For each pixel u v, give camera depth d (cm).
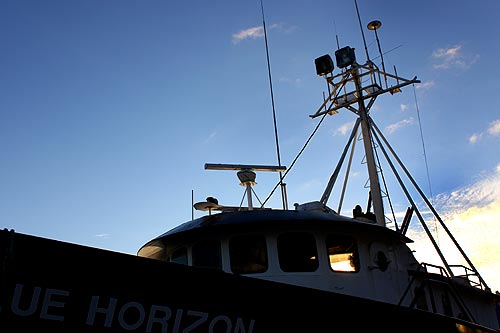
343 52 1928
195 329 712
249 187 1448
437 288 1521
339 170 1780
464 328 1116
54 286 628
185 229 1190
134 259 682
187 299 710
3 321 598
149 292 683
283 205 1467
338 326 844
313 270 1134
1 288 598
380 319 909
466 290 1720
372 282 1191
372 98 1906
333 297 849
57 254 635
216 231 1169
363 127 1859
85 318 641
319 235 1168
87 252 653
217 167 1449
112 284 661
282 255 1138
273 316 778
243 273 1130
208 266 1162
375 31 1989
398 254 1365
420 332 980
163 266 701
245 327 752
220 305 735
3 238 606
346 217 1234
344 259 1181
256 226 1149
